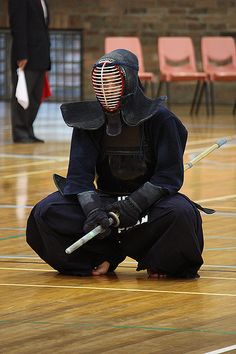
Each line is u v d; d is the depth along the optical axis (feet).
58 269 22.62
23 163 45.09
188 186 38.01
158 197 21.81
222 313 19.01
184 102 85.46
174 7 85.05
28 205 33.17
